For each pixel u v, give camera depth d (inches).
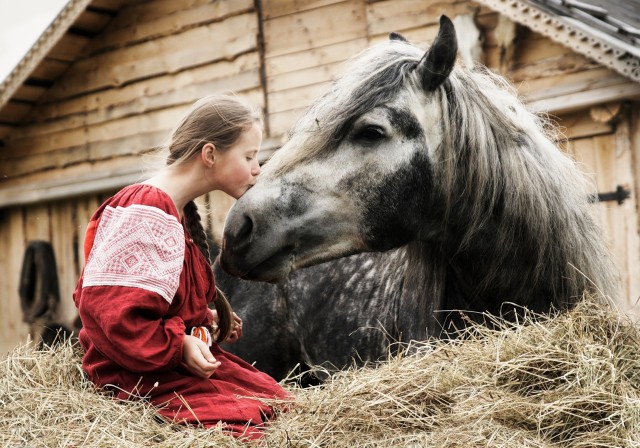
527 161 121.9
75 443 83.0
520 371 94.5
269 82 315.3
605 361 93.0
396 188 118.8
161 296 92.6
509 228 120.4
